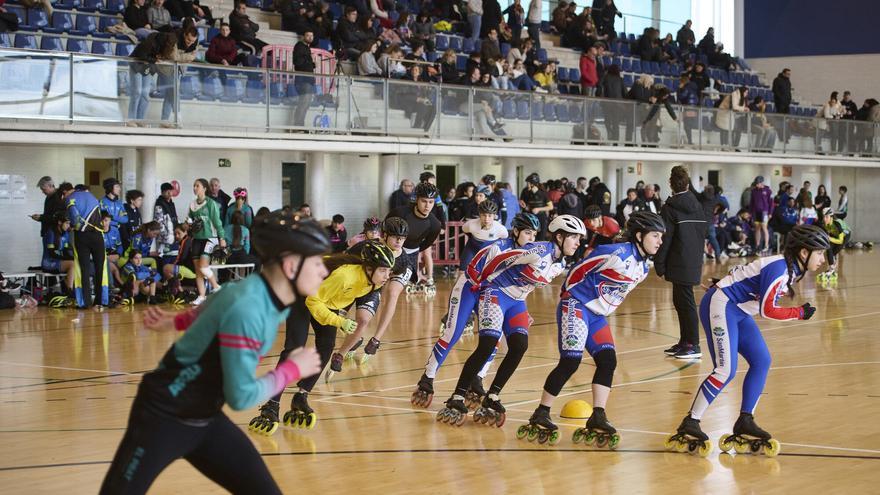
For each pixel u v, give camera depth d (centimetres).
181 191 1789
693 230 998
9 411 755
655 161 2547
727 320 621
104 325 1266
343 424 708
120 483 351
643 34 2892
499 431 688
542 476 569
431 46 2198
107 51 1759
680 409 756
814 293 1698
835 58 3425
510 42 2430
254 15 2142
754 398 622
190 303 1492
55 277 1547
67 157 1664
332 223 1719
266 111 1684
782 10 3488
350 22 2028
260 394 355
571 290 650
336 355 859
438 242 1850
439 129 1925
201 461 369
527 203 1828
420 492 534
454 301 760
